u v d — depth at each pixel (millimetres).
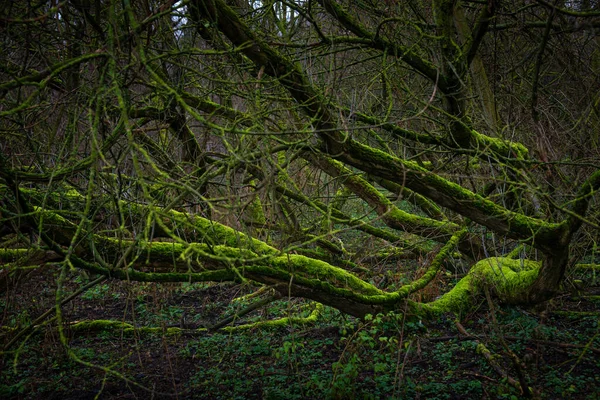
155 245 5215
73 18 5059
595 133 6523
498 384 5574
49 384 6297
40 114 5520
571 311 7383
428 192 5098
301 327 7836
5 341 6137
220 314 8984
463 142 5902
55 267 7824
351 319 7789
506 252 8289
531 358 5719
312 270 5898
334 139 4680
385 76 5961
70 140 5285
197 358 7098
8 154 5379
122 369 6676
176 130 6664
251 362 6867
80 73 4852
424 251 8203
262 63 4449
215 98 10125
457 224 7918
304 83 4543
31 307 7281
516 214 5172
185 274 5074
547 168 5883
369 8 6047
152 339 7855
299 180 8688
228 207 3422
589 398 5113
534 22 6145
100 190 5395
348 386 5441
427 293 7742
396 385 5648
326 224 8234
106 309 9289
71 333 7395
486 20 5055
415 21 6199
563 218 5945
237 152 4031
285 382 6078
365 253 8586
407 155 8203
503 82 7055
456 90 5496
